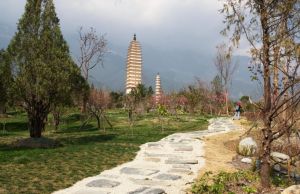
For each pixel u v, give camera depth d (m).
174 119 41.88
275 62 9.64
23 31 20.64
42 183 11.62
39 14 21.00
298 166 14.33
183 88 60.72
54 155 16.55
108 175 13.02
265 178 10.35
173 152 18.31
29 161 14.94
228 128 31.47
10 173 12.80
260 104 10.49
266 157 10.33
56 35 21.28
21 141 20.08
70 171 13.44
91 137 25.02
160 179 12.57
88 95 28.06
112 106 63.53
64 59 20.83
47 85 19.83
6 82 20.36
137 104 45.56
